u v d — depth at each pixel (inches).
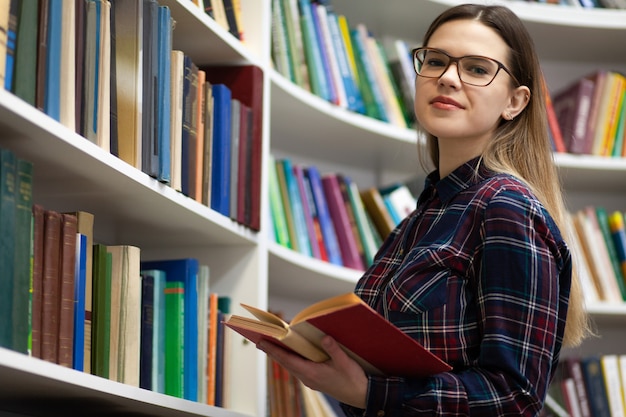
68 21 66.2
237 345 94.7
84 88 68.8
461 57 71.9
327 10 122.0
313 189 117.1
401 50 129.6
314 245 114.3
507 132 73.7
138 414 83.0
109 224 89.1
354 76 122.3
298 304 130.6
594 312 127.2
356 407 63.8
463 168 71.6
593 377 126.8
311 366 60.7
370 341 57.7
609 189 142.5
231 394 93.7
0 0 59.6
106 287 74.2
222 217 89.2
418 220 72.6
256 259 97.0
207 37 92.4
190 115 85.0
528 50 74.6
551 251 65.8
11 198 59.5
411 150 129.6
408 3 131.0
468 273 65.9
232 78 98.3
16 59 61.2
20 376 60.6
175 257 98.5
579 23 136.8
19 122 59.9
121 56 75.6
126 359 74.8
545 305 63.6
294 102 112.8
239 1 102.0
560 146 133.0
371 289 72.1
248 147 95.7
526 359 62.4
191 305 85.2
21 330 59.7
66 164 69.8
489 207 65.8
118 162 71.6
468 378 61.5
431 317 65.2
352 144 128.4
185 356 84.3
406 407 60.8
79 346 68.4
